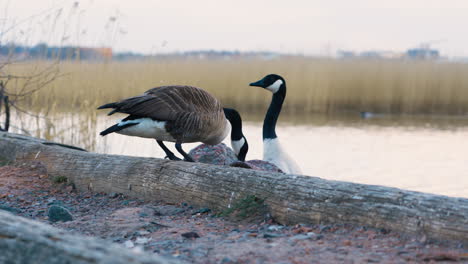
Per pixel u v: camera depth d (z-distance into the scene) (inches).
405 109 826.8
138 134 216.1
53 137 386.6
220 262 129.6
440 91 821.2
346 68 894.4
